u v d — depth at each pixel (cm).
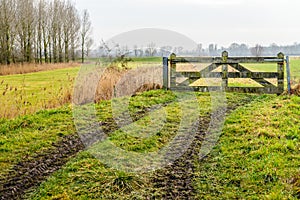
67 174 491
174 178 477
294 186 417
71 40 4509
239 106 923
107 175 484
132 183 459
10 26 3838
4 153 589
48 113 862
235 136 643
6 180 481
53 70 3150
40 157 570
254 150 555
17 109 898
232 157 539
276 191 412
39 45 4494
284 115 768
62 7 4591
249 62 1134
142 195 429
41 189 448
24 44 4094
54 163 539
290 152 538
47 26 4578
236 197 415
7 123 770
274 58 1103
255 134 639
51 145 631
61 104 991
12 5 3825
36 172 506
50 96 1128
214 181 462
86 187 450
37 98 1109
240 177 464
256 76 1127
